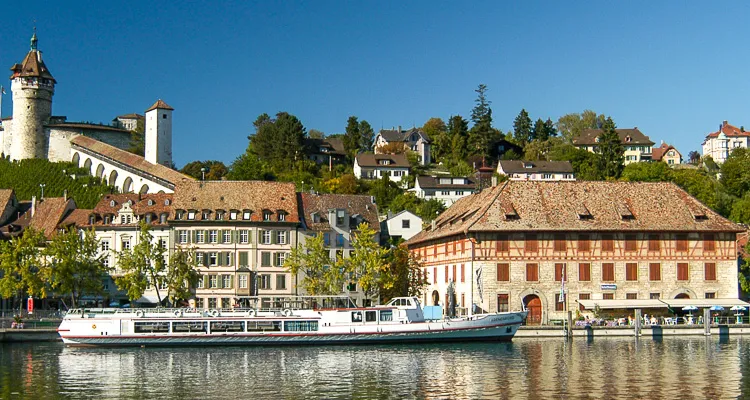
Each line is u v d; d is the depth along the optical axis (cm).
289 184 11644
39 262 9562
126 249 10031
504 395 5456
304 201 11800
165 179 15325
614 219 9756
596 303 9350
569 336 8762
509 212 9631
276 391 5681
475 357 7275
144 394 5597
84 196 16338
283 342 8419
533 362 6900
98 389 5781
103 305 10750
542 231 9519
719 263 9775
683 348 7812
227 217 10994
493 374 6281
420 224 12975
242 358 7400
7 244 9881
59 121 19538
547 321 9494
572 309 9544
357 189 18162
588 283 9581
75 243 9638
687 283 9700
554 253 9569
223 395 5550
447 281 10488
